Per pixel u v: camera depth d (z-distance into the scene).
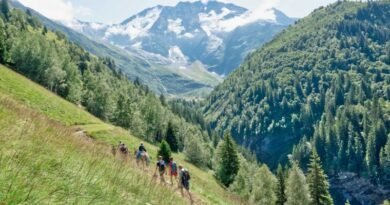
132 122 125.00
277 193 85.19
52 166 14.02
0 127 15.86
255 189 86.12
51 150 16.06
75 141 21.02
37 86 86.12
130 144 70.12
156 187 20.22
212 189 49.41
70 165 15.12
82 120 75.19
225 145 96.88
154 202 17.66
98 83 148.75
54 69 129.00
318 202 73.75
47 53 134.62
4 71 77.56
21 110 23.56
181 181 31.77
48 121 24.25
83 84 155.62
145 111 145.12
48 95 80.75
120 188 16.05
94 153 19.83
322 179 73.88
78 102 137.50
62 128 24.41
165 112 180.12
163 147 72.56
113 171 17.84
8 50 134.25
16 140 14.99
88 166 16.19
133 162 29.53
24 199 9.82
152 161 64.94
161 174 30.72
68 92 132.12
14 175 10.84
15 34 161.50
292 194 78.62
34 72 128.38
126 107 133.50
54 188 11.87
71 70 140.12
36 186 11.04
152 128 139.25
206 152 124.88
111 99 136.38
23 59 128.38
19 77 82.62
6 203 9.26
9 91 66.00
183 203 21.25
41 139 16.91
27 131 17.25
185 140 151.00
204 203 32.34
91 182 14.49
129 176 18.89
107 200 13.86
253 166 131.88
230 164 95.81
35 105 66.81
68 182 13.24
